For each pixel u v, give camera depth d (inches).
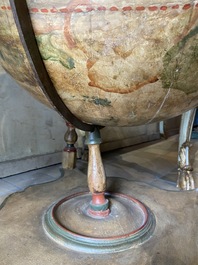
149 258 38.6
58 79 31.1
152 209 50.9
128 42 26.9
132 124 37.0
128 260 38.3
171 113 35.2
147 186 60.7
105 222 44.5
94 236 41.7
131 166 77.9
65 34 27.5
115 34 26.6
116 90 30.0
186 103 34.3
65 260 38.2
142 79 29.0
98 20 26.3
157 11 25.7
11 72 35.7
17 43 29.9
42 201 54.2
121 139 94.2
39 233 44.1
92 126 40.9
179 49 27.6
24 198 55.4
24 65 31.5
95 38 27.0
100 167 44.5
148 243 41.7
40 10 27.1
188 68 29.2
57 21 27.2
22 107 70.0
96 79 29.5
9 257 38.7
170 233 44.1
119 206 48.7
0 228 45.3
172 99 32.1
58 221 45.4
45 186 60.8
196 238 43.0
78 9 26.2
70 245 40.8
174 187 63.7
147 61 27.8
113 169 75.4
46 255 39.1
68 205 50.4
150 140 104.0
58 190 58.9
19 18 26.8
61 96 33.1
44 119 74.4
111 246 40.0
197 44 27.9
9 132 69.2
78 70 29.4
